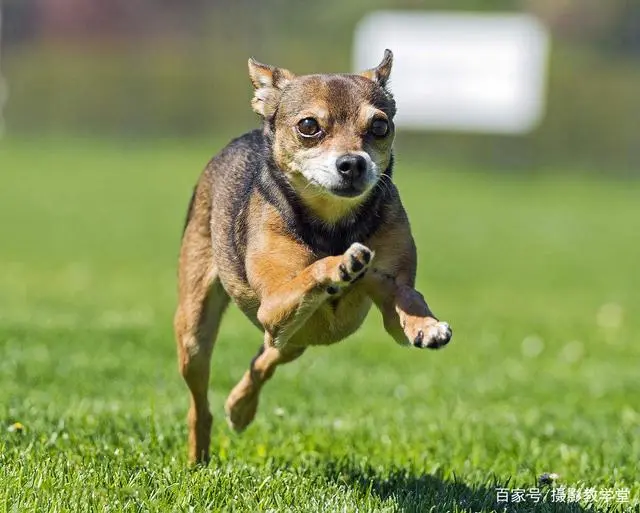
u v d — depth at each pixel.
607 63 45.16
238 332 15.61
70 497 6.81
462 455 8.80
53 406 9.79
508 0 47.50
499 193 39.41
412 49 44.78
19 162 41.28
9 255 24.42
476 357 14.46
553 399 11.98
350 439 9.10
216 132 48.12
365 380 12.51
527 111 44.84
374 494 7.38
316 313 7.30
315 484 7.56
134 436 8.70
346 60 46.00
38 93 48.22
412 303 6.94
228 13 47.56
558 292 22.06
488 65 44.72
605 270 25.27
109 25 48.09
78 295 19.27
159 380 11.75
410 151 45.28
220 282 8.38
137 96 48.06
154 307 18.02
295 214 7.28
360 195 7.11
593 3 45.72
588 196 39.62
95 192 35.56
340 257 6.64
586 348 15.43
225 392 11.61
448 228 31.34
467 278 23.42
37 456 7.75
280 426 9.50
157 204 33.78
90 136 48.09
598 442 9.55
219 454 8.51
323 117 7.36
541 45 44.62
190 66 47.97
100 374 11.91
